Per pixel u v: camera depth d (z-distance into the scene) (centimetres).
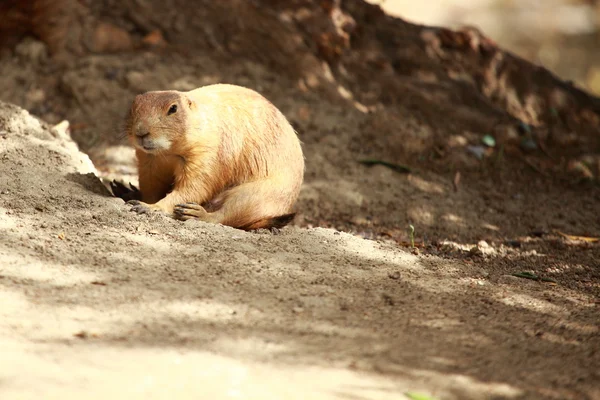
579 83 3694
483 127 1670
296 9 1728
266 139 1109
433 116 1658
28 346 676
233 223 1070
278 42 1666
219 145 1071
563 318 843
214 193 1095
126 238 933
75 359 661
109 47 1628
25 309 743
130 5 1678
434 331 774
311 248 984
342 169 1455
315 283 873
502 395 657
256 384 644
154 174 1110
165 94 1031
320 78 1644
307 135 1519
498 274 1016
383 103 1666
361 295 853
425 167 1534
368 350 720
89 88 1529
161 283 827
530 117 1786
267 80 1619
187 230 983
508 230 1357
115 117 1489
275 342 720
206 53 1648
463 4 4122
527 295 917
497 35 4028
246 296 817
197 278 850
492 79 1800
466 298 879
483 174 1564
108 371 645
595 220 1452
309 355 701
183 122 1023
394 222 1338
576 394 663
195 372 654
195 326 738
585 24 4150
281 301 814
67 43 1608
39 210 972
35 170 1065
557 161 1662
